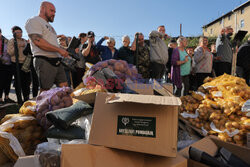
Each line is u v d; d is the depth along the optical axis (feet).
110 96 3.91
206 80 9.09
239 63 13.35
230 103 6.28
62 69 9.23
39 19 7.88
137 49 10.82
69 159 3.59
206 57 13.98
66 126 4.78
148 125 3.79
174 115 3.78
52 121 4.98
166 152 3.58
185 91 13.70
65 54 8.17
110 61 7.27
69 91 6.42
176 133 3.70
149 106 3.91
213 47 17.38
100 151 3.79
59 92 6.22
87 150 3.77
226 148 4.90
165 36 15.06
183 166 3.74
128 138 3.81
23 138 5.62
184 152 4.49
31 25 7.60
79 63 13.34
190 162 4.20
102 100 4.34
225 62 14.98
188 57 13.17
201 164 4.02
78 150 3.71
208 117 6.53
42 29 7.88
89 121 4.92
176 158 3.83
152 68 12.19
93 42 12.20
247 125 5.28
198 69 14.24
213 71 15.25
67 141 4.89
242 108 5.96
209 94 7.42
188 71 13.19
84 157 3.67
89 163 3.63
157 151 3.61
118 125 3.95
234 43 12.89
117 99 3.69
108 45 12.15
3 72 13.41
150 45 12.28
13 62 12.45
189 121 7.10
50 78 8.27
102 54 12.08
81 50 13.56
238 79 7.64
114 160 3.69
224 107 6.34
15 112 9.99
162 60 11.98
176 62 12.75
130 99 3.56
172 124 3.72
